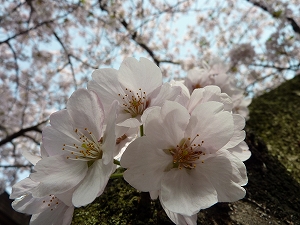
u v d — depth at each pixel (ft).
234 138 0.23
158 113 0.20
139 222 0.29
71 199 0.21
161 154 0.21
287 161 0.46
